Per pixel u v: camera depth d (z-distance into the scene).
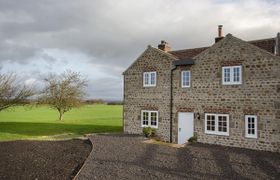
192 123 23.03
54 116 56.62
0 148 19.75
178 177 12.86
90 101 113.25
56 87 46.50
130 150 18.86
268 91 18.98
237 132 20.41
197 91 22.78
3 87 33.62
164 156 17.08
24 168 14.62
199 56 22.78
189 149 19.31
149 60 26.27
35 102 45.66
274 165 14.91
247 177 12.84
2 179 12.84
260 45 22.72
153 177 12.87
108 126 37.44
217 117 21.53
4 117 53.75
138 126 26.92
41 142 22.67
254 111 19.59
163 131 24.81
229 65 20.98
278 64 18.56
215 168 14.34
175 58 24.59
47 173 13.73
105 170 14.05
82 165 15.10
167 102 24.69
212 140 21.69
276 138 18.55
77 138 25.06
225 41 21.33
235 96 20.59
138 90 27.02
